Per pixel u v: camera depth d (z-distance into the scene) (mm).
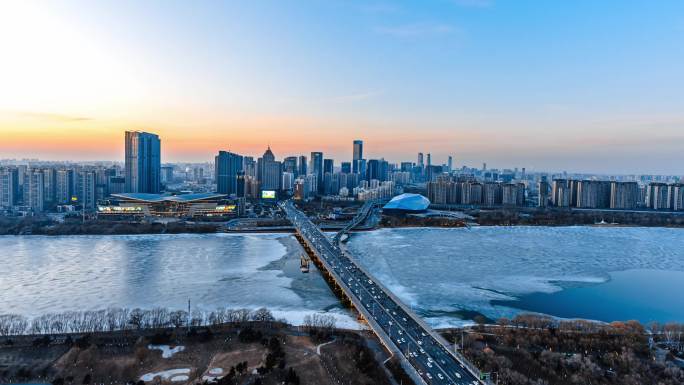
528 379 169750
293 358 187250
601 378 175000
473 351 193375
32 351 189125
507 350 199500
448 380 162875
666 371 177625
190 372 174625
